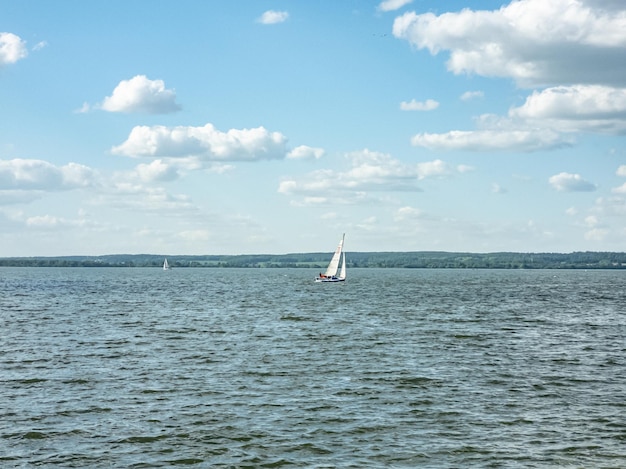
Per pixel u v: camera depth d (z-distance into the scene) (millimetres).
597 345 54781
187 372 41469
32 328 65750
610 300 118688
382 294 137125
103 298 118500
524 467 24391
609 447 26609
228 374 40875
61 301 108938
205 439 27500
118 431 28516
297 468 24312
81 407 32438
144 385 37531
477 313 87062
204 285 187625
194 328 66625
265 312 87938
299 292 146250
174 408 32281
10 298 116750
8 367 43031
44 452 25859
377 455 25672
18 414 31094
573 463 24781
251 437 27781
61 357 47156
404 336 60062
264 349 51469
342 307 97812
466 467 24406
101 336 59438
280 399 34219
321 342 55719
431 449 26375
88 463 24734
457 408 32562
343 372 41656
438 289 162875
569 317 82000
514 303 108500
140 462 24844
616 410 32344
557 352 50562
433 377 40156
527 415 31359
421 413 31625
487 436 28062
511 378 40000
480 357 47875
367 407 32656
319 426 29375
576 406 33094
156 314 83812
